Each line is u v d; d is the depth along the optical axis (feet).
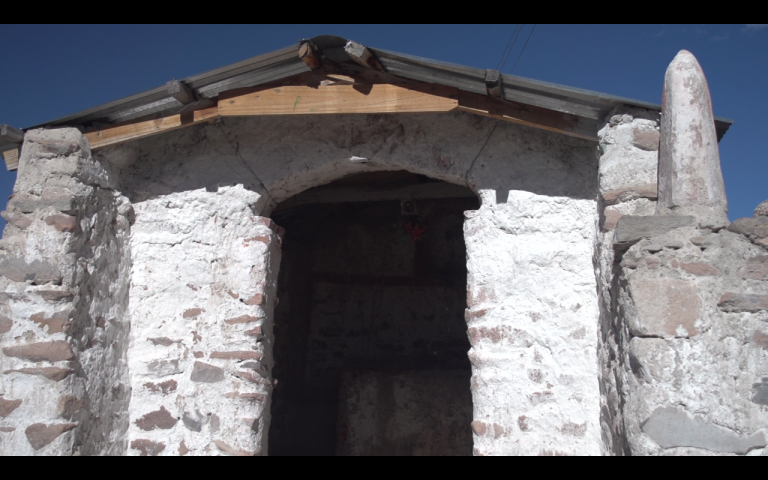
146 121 11.93
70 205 10.62
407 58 10.61
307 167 12.71
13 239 10.61
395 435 21.70
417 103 11.10
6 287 10.37
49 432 9.80
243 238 12.50
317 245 26.30
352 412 21.95
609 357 9.86
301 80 11.60
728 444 7.74
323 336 25.70
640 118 10.19
